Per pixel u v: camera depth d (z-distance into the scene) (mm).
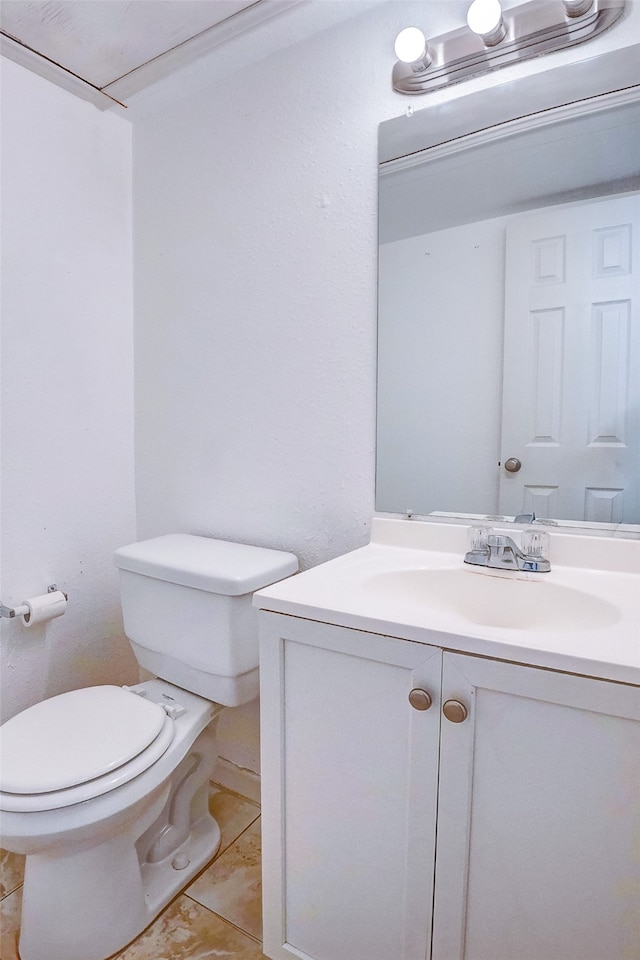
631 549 1020
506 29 1070
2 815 944
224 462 1562
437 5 1167
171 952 1097
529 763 716
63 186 1535
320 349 1361
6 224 1404
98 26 1298
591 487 1070
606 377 1043
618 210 1017
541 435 1110
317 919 937
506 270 1125
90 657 1666
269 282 1436
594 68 1024
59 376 1553
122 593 1438
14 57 1392
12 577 1456
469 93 1145
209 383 1579
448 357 1198
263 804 972
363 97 1266
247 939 1124
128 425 1767
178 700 1323
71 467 1599
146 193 1695
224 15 1271
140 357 1747
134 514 1797
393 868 841
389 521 1264
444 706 746
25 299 1457
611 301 1031
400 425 1264
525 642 705
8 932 1127
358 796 866
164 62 1432
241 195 1475
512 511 1147
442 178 1183
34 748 1060
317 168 1338
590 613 911
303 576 1032
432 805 790
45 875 1044
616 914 681
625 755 657
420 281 1220
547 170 1076
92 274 1630
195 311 1597
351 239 1300
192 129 1568
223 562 1301
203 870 1309
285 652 923
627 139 1005
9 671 1456
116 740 1091
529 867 730
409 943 836
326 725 888
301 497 1415
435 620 795
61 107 1521
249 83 1440
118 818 1006
